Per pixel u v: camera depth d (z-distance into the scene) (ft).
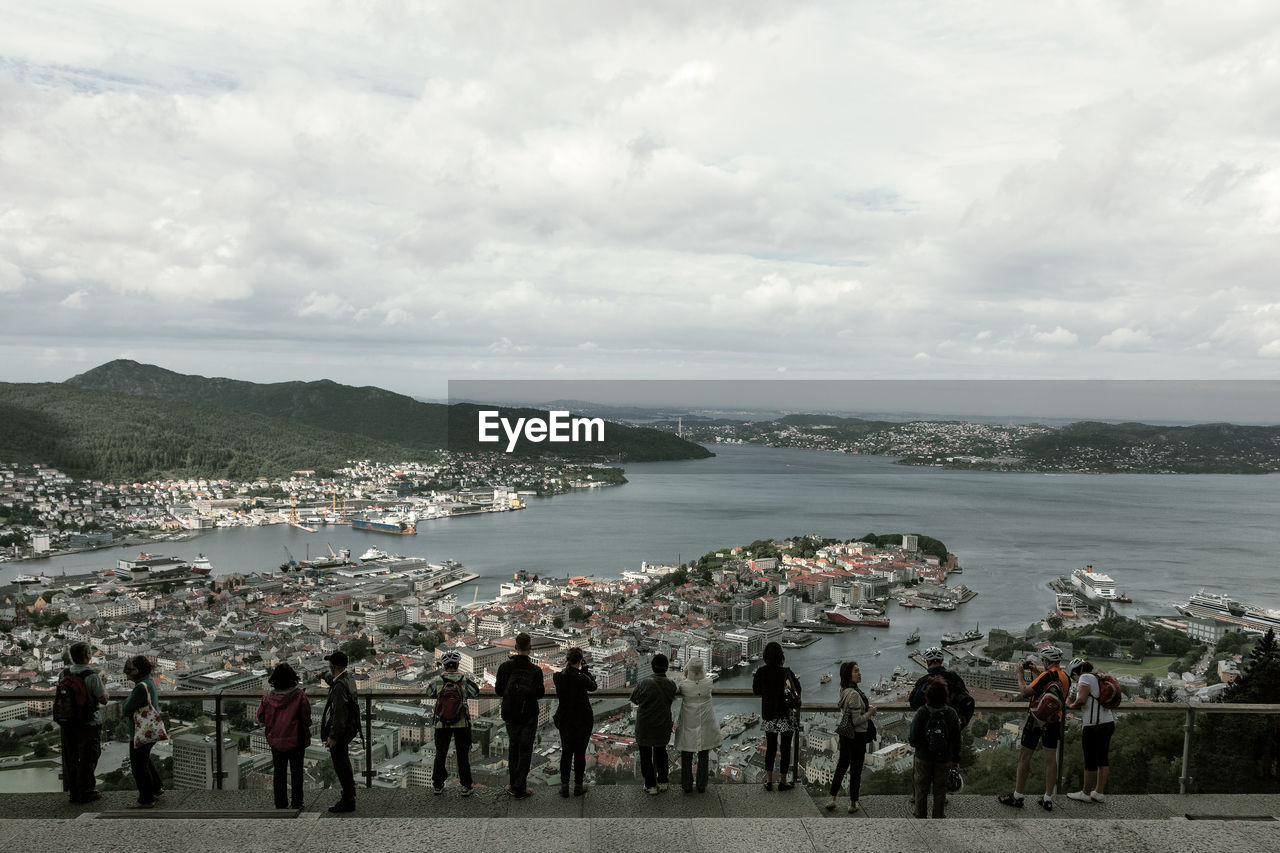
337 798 33.81
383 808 32.60
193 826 26.81
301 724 32.04
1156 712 36.94
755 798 34.04
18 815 31.45
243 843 25.88
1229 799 33.63
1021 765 33.53
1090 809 32.94
